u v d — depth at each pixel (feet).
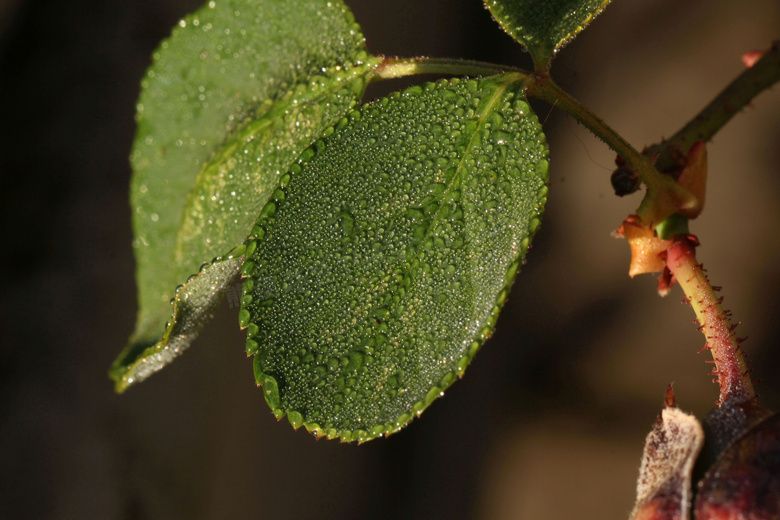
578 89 1.26
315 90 0.76
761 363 1.17
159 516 1.14
